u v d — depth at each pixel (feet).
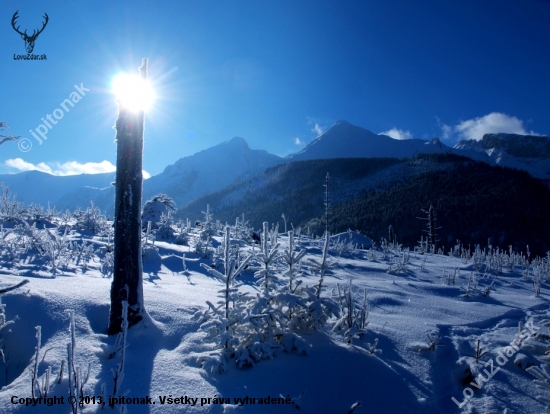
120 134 12.98
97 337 12.00
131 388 9.50
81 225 39.88
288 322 13.29
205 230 40.93
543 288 31.45
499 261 40.57
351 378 11.09
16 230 24.53
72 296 14.21
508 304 23.09
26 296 13.60
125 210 12.65
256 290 20.93
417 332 15.48
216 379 10.34
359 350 12.82
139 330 12.40
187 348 11.82
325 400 10.06
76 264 22.86
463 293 25.30
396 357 13.03
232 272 12.28
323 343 13.00
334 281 26.08
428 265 42.01
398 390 10.95
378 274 32.94
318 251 45.21
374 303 20.03
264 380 10.50
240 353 11.25
